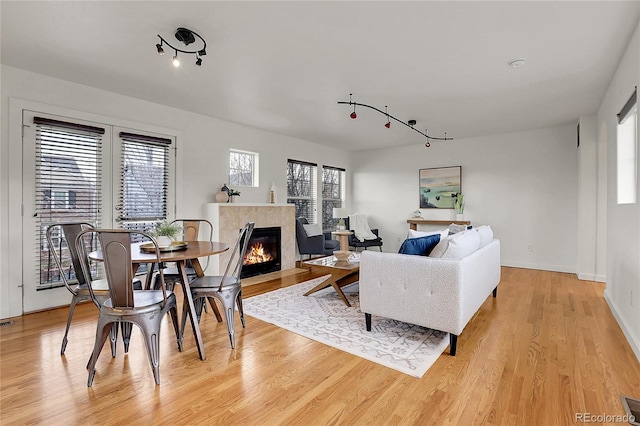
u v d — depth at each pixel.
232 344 2.41
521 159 5.55
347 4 2.08
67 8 2.12
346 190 7.58
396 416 1.62
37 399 1.76
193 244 2.94
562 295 3.81
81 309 3.31
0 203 3.01
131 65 3.00
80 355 2.28
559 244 5.23
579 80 3.29
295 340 2.54
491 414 1.63
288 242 5.41
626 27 2.33
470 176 6.07
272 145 5.71
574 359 2.21
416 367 2.10
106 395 1.80
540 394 1.80
